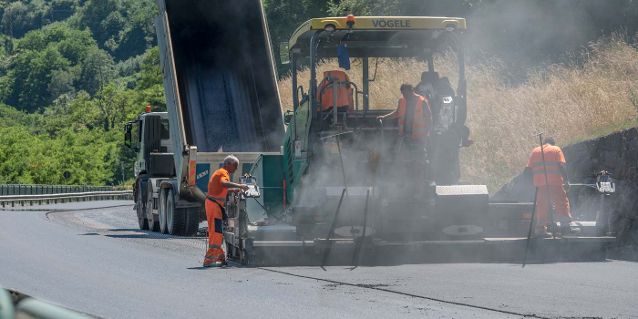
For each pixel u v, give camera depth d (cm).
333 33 2294
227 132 3631
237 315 1380
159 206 3800
